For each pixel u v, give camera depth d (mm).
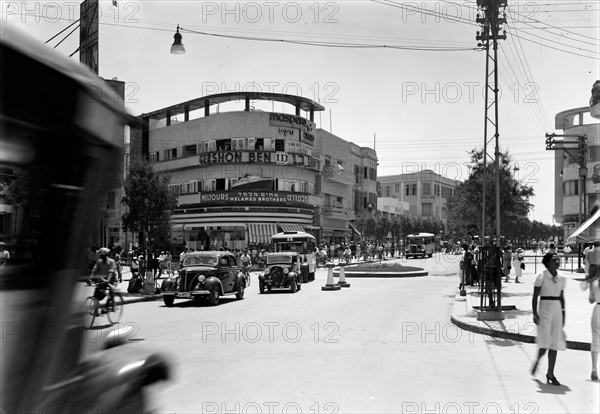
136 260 25375
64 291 4129
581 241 35438
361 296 22953
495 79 16906
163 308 19234
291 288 25094
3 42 3273
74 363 4348
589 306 17156
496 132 16781
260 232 55000
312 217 60312
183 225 58719
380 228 82562
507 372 9109
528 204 28453
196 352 10609
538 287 8547
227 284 21344
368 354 10523
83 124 4062
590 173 52344
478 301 19109
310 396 7547
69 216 4137
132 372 4762
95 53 16875
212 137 57906
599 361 10031
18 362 3730
